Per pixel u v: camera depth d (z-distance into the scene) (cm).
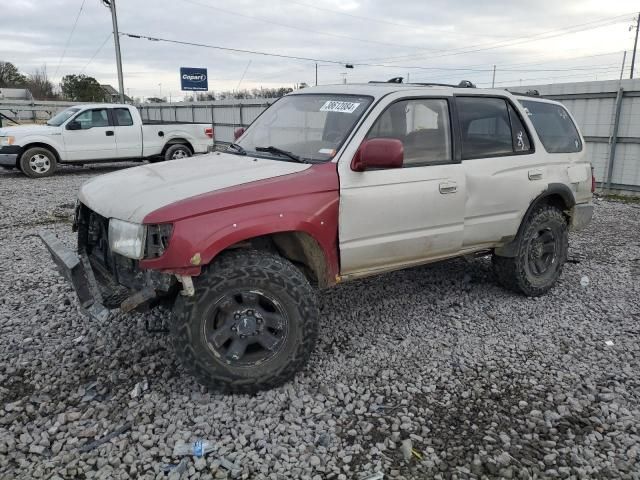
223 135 2489
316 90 447
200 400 322
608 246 711
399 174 384
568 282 558
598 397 339
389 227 383
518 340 419
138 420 304
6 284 525
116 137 1409
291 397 327
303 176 344
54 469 263
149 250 300
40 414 308
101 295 326
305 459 275
